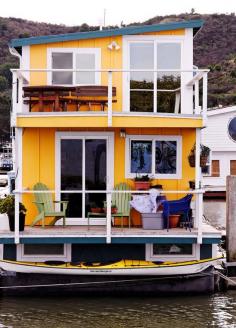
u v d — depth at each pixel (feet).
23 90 49.88
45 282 49.47
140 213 50.06
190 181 51.70
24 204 51.67
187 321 44.68
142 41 53.36
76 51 53.42
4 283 49.44
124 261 49.75
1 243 47.57
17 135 49.93
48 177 52.16
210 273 50.39
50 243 48.57
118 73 53.31
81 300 49.14
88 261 50.16
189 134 52.54
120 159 52.34
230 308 47.42
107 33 53.11
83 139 52.13
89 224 51.42
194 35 55.52
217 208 105.50
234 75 261.65
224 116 130.93
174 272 48.80
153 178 52.37
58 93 50.42
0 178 136.26
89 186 52.19
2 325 43.50
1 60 312.29
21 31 363.97
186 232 47.73
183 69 50.90
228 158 131.54
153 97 53.47
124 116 48.65
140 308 47.39
